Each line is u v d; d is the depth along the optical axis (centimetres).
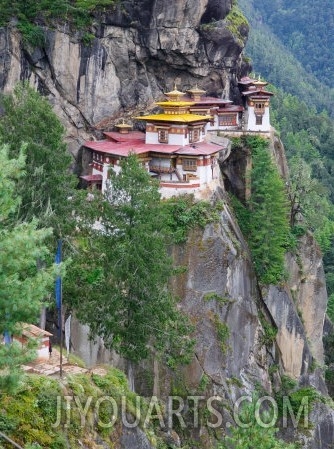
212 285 6581
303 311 8312
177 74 8350
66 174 5041
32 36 7088
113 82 7719
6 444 2994
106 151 7025
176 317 4844
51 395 3356
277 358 7562
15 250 2659
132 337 4688
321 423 7400
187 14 7956
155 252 4706
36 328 4209
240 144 8231
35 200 4838
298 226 8375
